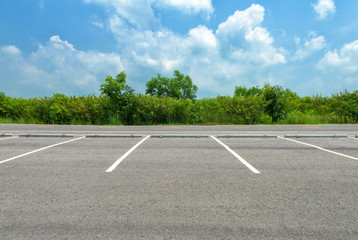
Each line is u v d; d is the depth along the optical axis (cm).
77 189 412
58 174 499
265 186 429
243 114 1952
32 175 492
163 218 311
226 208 340
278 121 1997
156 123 1936
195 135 1089
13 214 321
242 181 456
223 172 516
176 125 1744
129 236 270
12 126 1600
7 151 744
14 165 571
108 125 1752
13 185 432
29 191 402
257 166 567
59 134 1120
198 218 311
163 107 1916
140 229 284
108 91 1866
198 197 379
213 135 1110
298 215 320
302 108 2398
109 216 316
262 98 2012
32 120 2022
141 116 1947
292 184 440
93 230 282
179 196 382
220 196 383
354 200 369
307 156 679
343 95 2073
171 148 803
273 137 1080
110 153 717
